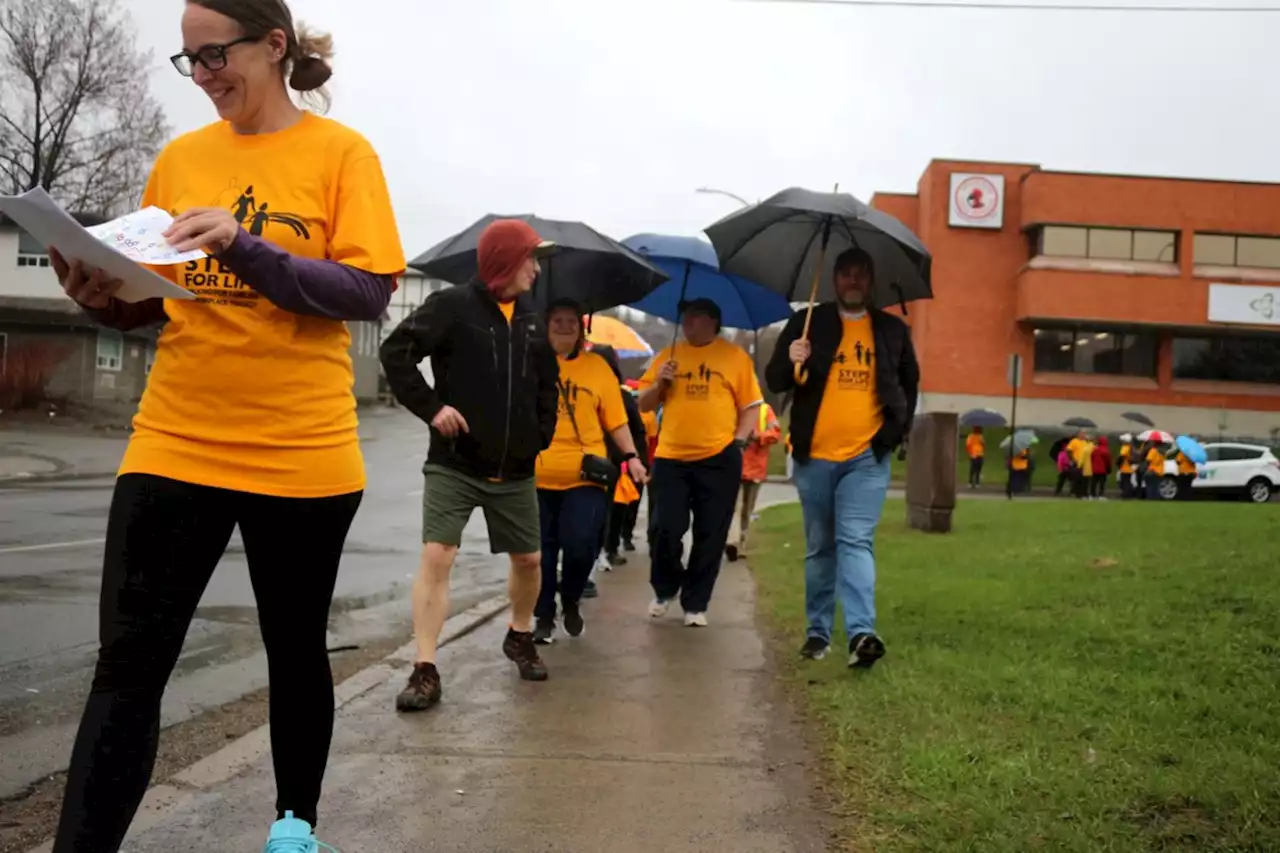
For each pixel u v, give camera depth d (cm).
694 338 672
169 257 221
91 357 3897
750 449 1043
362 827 329
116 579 243
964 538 1012
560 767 386
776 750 407
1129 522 1080
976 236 4119
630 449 628
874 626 550
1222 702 416
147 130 3991
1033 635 554
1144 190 3959
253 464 252
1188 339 4084
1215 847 291
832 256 637
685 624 675
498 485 490
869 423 534
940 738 393
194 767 381
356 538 1223
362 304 255
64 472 2205
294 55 273
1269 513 1183
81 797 232
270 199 258
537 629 614
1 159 3812
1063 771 349
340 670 575
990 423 3662
